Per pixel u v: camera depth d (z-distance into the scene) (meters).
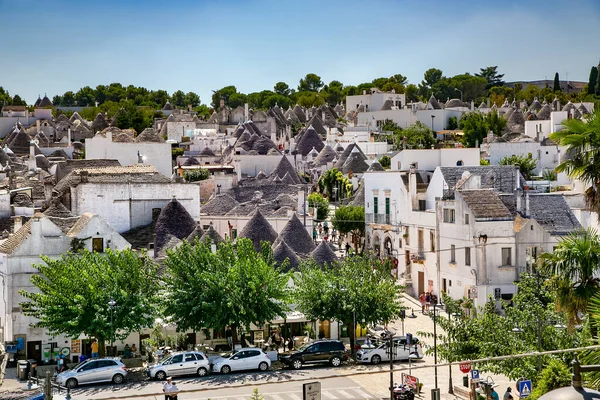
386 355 63.03
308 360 61.69
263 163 164.25
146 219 89.12
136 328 61.66
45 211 83.62
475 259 74.62
